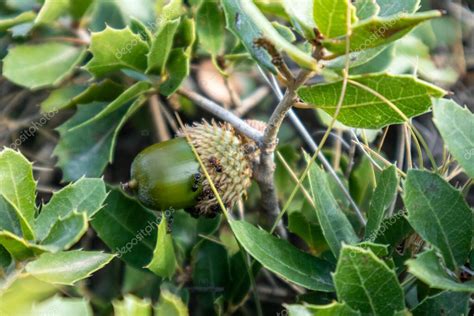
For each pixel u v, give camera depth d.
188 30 0.29
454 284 0.23
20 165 0.24
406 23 0.22
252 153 0.28
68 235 0.24
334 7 0.23
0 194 0.24
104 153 0.30
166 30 0.27
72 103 0.30
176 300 0.24
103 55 0.28
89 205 0.25
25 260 0.24
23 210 0.25
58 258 0.24
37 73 0.30
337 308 0.23
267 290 0.31
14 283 0.24
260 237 0.25
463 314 0.24
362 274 0.23
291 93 0.25
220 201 0.26
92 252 0.25
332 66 0.24
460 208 0.24
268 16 0.33
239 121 0.28
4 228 0.25
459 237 0.24
